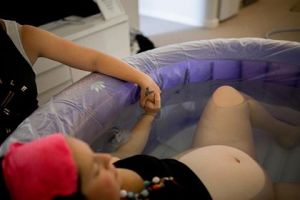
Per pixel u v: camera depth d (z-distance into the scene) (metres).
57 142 0.49
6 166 0.48
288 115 1.10
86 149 0.53
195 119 1.12
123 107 1.02
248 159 0.86
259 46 1.20
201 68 1.22
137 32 2.13
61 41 0.97
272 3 3.29
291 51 1.17
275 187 0.85
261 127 1.08
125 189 0.69
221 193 0.77
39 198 0.46
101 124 0.94
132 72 1.00
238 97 1.08
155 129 1.07
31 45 0.95
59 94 0.92
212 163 0.83
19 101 0.89
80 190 0.51
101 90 0.96
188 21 2.96
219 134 0.98
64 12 1.58
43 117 0.81
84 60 0.98
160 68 1.14
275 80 1.22
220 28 2.82
